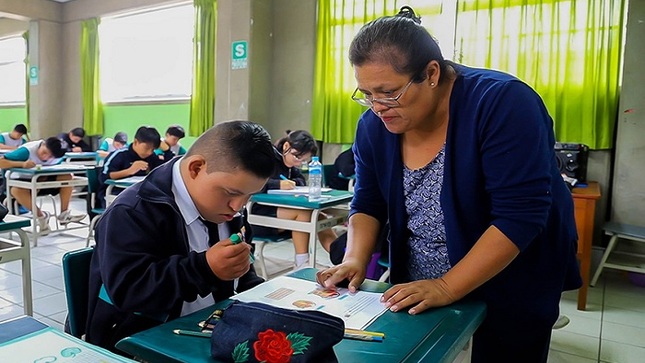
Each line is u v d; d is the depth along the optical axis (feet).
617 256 11.93
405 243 4.10
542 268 3.84
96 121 25.43
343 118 17.22
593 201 9.66
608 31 12.57
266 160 3.26
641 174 11.75
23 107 29.78
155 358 2.41
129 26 24.49
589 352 7.80
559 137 13.39
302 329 2.30
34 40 26.32
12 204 15.67
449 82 3.55
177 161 3.71
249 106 18.31
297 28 18.39
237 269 3.18
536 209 3.28
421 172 3.73
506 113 3.26
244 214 4.32
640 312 9.66
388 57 3.06
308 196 9.58
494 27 14.10
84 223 16.81
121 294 3.16
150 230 3.37
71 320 3.77
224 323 2.42
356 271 3.71
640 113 11.67
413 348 2.58
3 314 8.66
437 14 15.07
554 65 13.32
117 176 12.72
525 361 4.01
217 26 19.40
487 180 3.42
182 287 3.08
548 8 13.34
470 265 3.30
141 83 24.38
